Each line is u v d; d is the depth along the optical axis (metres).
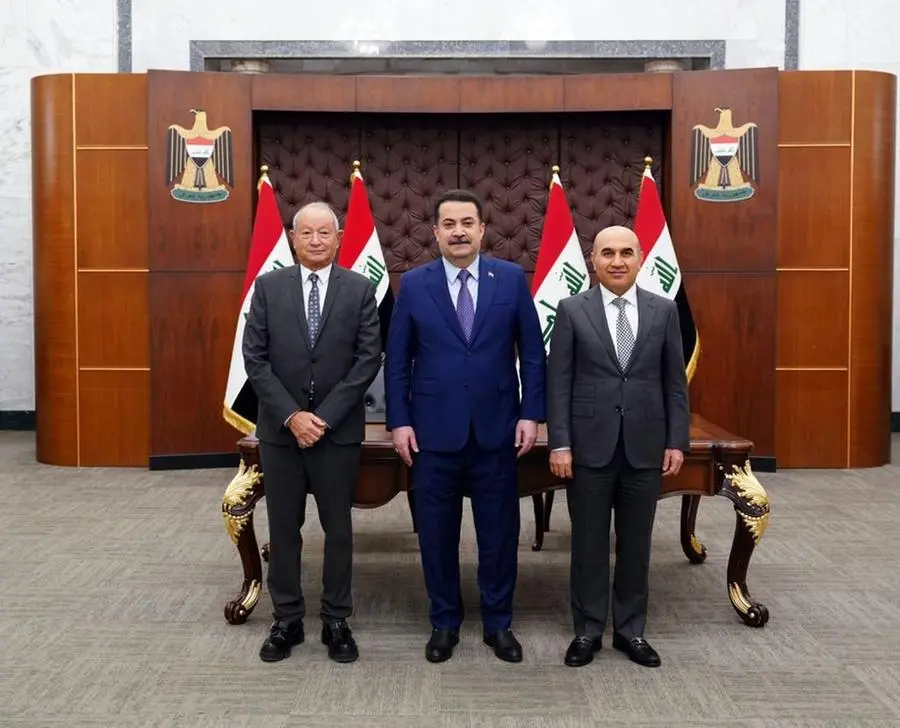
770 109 6.50
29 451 7.38
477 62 8.26
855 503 5.69
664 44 8.05
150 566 4.40
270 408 3.19
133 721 2.79
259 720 2.80
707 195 6.58
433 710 2.87
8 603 3.87
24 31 8.12
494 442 3.21
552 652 3.35
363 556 4.63
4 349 8.41
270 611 3.78
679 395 3.23
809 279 6.63
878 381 6.74
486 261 3.29
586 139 7.01
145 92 6.55
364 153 7.05
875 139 6.59
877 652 3.35
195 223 6.60
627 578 3.29
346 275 3.30
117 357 6.70
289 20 8.05
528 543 4.88
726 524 5.18
